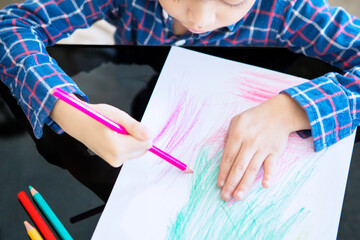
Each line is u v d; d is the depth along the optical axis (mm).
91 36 1146
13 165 539
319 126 548
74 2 708
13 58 597
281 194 514
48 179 529
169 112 581
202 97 599
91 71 627
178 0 533
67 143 562
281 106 564
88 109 467
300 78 632
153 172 523
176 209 496
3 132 569
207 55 642
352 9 1256
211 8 531
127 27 794
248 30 757
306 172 533
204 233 481
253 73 630
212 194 512
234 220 492
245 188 511
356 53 667
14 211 502
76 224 495
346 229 503
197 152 548
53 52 648
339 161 545
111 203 496
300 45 733
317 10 685
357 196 530
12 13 675
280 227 488
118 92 606
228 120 579
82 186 524
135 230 479
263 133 546
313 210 502
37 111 542
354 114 570
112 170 539
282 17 714
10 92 617
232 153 535
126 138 482
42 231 477
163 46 656
